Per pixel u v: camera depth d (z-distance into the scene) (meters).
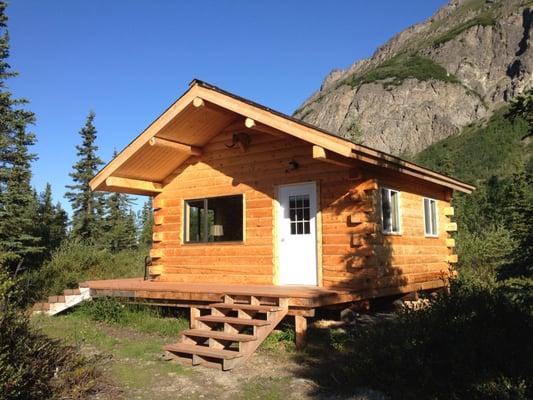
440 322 5.95
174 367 7.44
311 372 6.95
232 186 11.97
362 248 10.01
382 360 5.98
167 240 12.98
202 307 9.62
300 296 8.32
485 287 7.42
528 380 4.86
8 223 15.75
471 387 4.99
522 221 6.94
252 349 7.70
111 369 7.27
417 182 13.02
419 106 134.88
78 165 29.86
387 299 11.89
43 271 15.69
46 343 6.33
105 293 11.41
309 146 10.88
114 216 33.28
